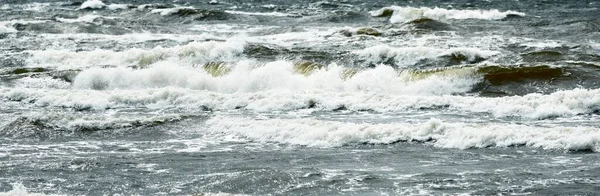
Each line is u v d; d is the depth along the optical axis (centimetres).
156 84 5522
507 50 6166
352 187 3077
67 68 5997
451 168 3325
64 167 3447
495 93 5053
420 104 4622
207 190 3092
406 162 3447
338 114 4497
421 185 3080
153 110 4788
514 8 10244
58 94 5094
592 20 7956
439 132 3859
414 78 5269
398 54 5900
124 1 12150
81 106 4909
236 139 4006
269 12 9656
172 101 4912
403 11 8869
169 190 3092
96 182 3209
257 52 6103
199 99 4866
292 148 3778
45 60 6238
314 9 10144
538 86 5119
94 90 5253
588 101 4397
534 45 6394
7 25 7662
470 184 3077
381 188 3053
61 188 3131
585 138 3597
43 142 4025
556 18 8550
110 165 3478
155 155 3678
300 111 4603
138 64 6069
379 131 3906
